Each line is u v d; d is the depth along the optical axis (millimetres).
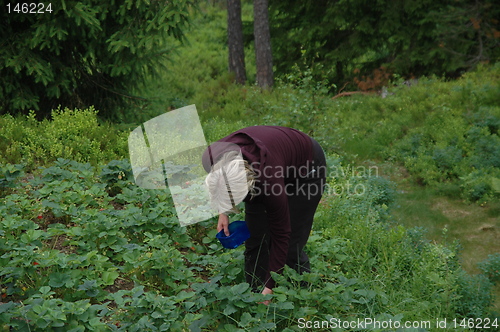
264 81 12938
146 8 7340
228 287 2895
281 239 2701
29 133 5844
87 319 2596
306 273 3045
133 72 7934
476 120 8914
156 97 8656
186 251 3832
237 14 14000
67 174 4469
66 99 7848
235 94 12461
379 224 4445
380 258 3984
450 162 7941
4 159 5211
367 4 12953
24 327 2463
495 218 6648
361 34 12945
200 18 19625
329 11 12945
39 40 6867
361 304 3320
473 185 7262
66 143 5938
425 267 3863
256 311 2795
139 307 2709
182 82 13875
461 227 6465
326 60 13461
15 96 7086
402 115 9898
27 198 4215
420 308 3467
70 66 7727
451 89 10516
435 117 9344
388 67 12695
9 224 3334
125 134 6664
